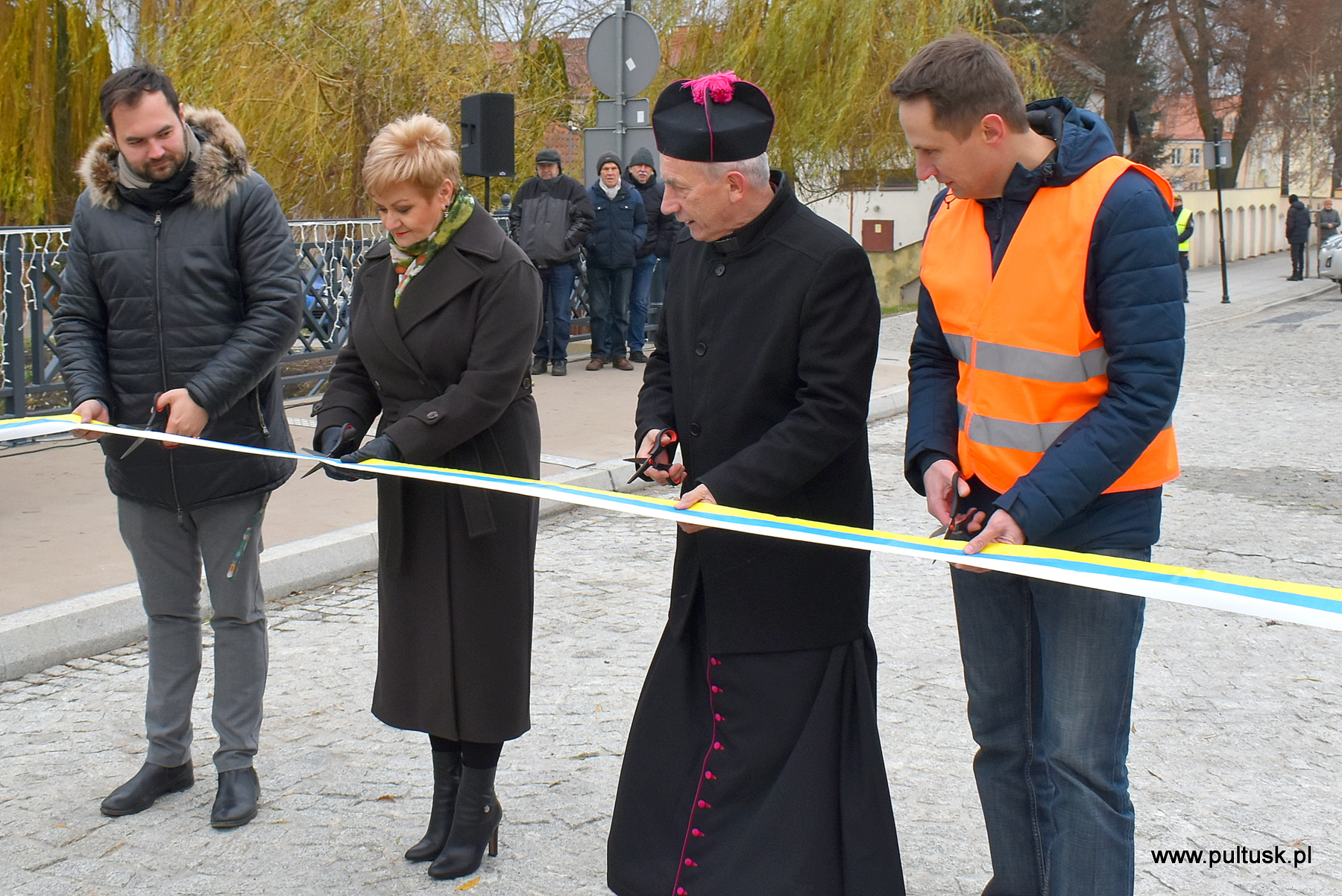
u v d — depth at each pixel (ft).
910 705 13.57
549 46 52.01
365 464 9.14
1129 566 6.75
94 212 10.71
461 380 9.60
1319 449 28.60
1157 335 7.28
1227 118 159.74
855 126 59.93
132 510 10.96
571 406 30.58
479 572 9.70
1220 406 35.01
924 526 21.85
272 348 10.65
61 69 43.37
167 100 10.26
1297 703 13.67
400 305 9.80
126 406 10.73
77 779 11.78
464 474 8.87
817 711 8.01
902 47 59.67
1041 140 7.64
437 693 9.78
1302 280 94.68
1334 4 140.67
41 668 14.58
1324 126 159.43
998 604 8.52
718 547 8.14
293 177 42.57
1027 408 7.77
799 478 7.82
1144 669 14.66
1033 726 8.78
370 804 11.33
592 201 34.63
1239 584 6.35
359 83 42.83
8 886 9.86
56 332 10.92
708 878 7.90
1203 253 119.85
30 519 19.49
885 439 30.14
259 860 10.31
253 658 11.13
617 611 16.94
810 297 7.87
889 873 7.91
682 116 7.93
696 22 61.46
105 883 9.93
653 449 8.83
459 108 43.98
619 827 8.49
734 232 8.18
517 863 10.27
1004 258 7.77
